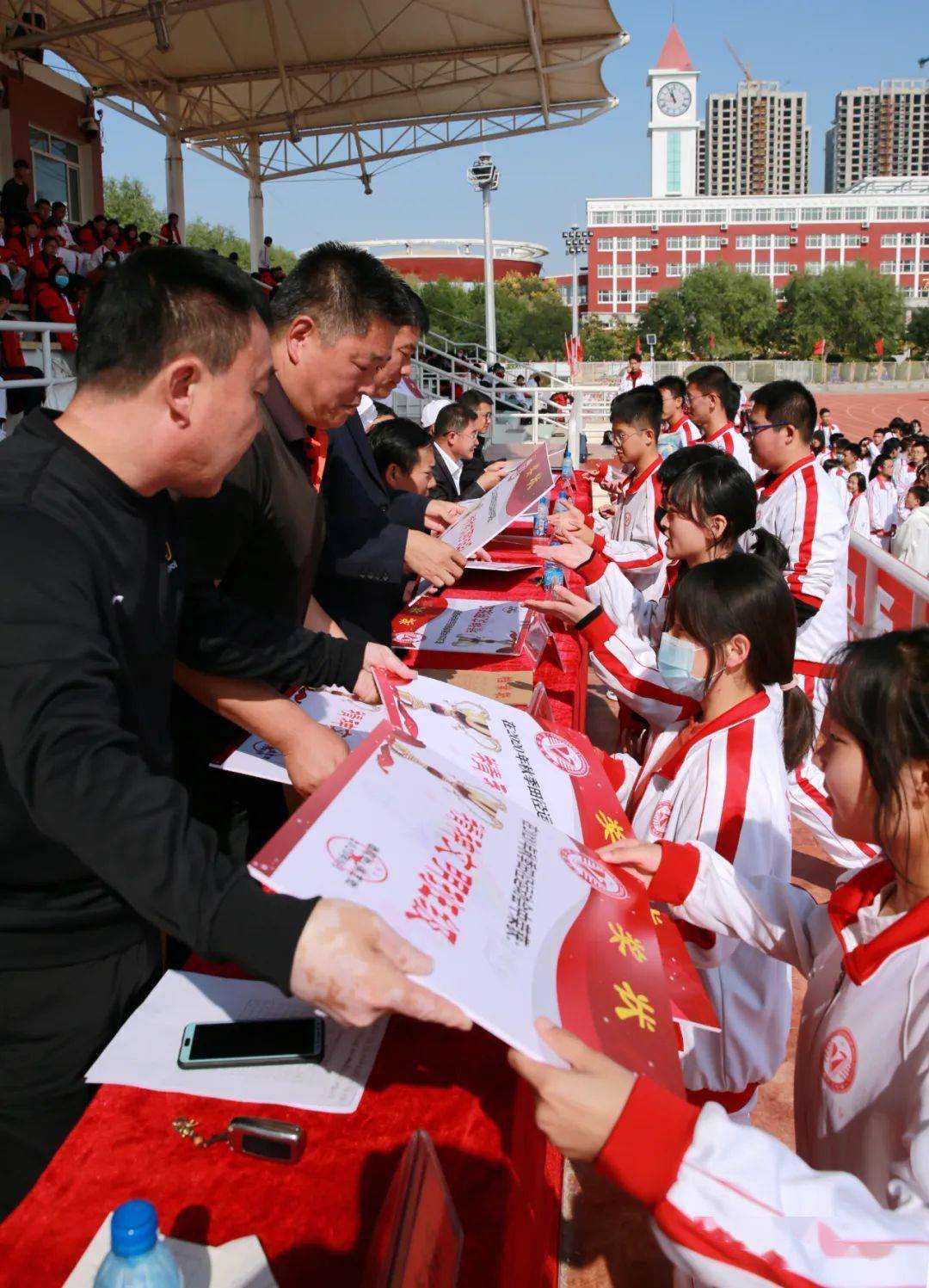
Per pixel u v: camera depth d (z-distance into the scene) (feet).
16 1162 4.54
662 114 330.75
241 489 6.02
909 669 3.36
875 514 41.86
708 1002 3.89
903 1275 2.68
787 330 204.33
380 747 3.84
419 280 161.38
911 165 520.42
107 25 30.35
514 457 46.91
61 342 27.35
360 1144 3.55
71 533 3.84
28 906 4.24
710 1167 2.83
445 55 37.06
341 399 6.45
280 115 40.22
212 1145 3.55
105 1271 2.62
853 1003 3.67
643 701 7.41
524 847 3.77
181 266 3.83
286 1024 4.08
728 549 8.20
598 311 261.24
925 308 203.92
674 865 4.60
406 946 2.89
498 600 10.88
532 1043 2.83
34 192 37.93
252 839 7.36
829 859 12.21
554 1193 5.65
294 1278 3.05
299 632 5.70
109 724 3.48
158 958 4.83
